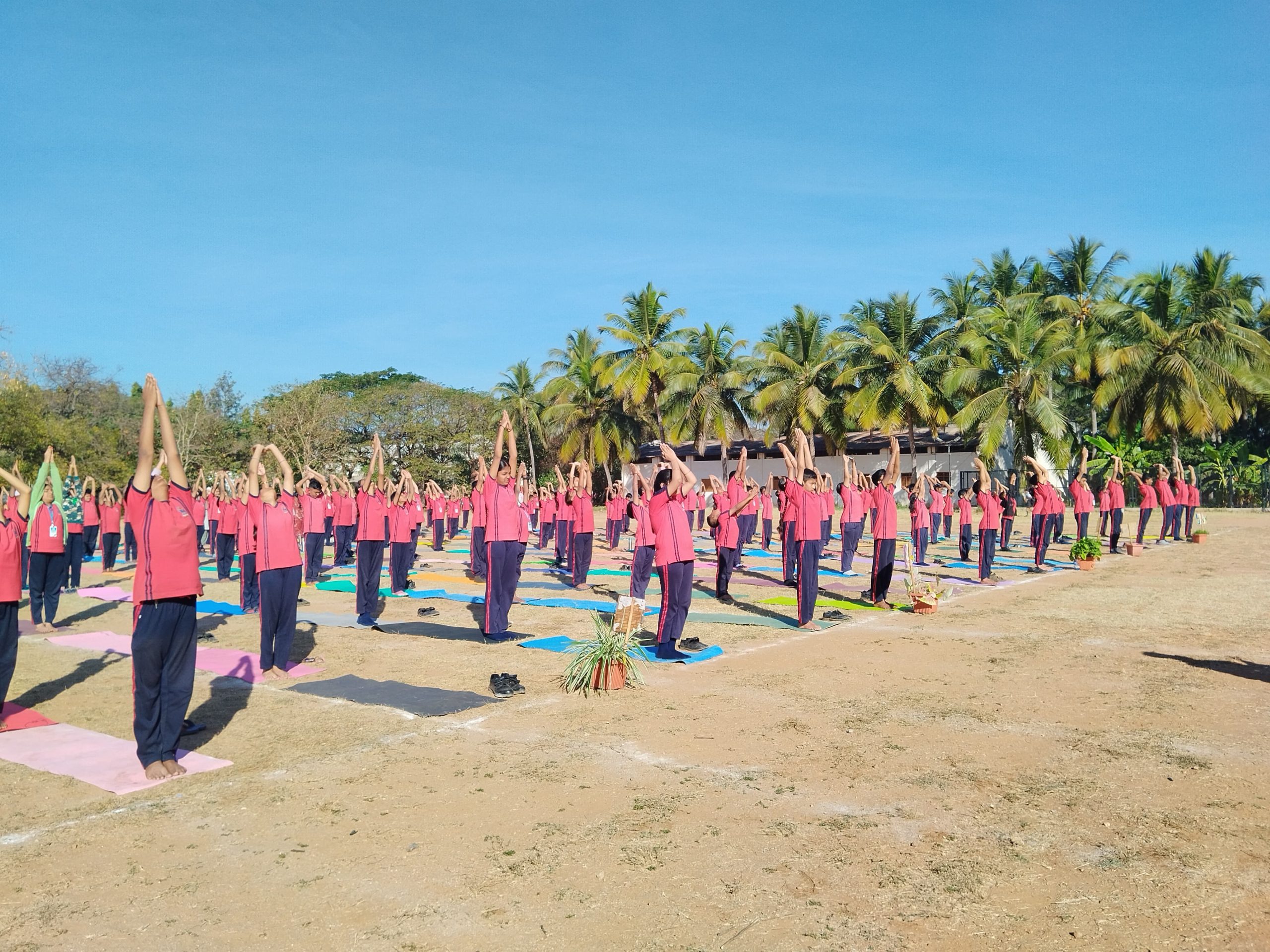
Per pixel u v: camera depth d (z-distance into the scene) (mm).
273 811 5184
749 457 52688
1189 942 3596
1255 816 4922
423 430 54500
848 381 41438
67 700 8062
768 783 5539
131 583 17562
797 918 3844
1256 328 45781
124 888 4238
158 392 5961
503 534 10477
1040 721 6863
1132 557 20844
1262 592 14281
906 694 7766
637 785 5523
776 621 11852
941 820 4922
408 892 4141
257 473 8914
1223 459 45156
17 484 7312
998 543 23641
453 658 9594
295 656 9852
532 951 3598
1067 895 4027
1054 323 37562
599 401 52688
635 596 9742
